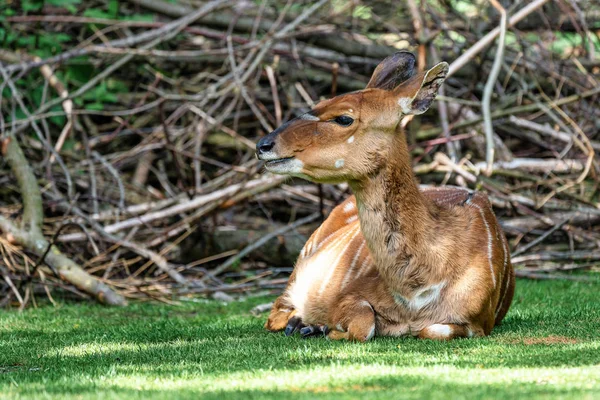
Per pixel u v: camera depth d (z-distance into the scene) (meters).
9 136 12.49
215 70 16.39
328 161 7.26
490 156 11.76
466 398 4.98
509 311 9.38
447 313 7.39
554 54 16.11
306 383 5.64
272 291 12.11
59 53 14.84
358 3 16.05
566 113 15.50
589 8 16.48
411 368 6.08
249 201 13.81
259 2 17.27
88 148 13.86
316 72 16.09
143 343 7.90
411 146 13.52
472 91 15.13
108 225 12.99
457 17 16.50
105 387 5.70
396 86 7.75
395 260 7.32
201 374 6.14
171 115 15.62
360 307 7.52
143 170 14.82
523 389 5.26
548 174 14.17
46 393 5.46
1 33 14.58
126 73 16.16
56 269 11.34
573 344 7.04
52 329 9.09
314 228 13.36
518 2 14.22
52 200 12.76
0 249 11.45
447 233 7.46
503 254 7.95
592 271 12.91
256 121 15.84
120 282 11.90
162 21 16.55
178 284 12.04
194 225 12.80
